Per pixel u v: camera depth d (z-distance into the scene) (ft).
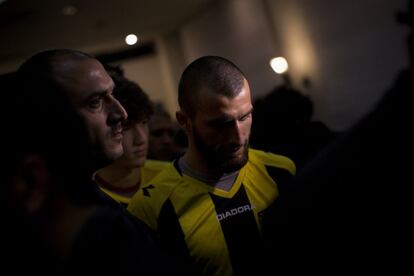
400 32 11.71
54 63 3.04
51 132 1.97
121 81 4.56
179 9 22.26
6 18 17.85
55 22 19.70
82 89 3.01
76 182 2.06
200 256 3.57
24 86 2.19
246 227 3.65
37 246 2.00
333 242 1.96
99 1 17.84
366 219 1.88
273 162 4.03
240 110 3.44
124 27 23.54
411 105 1.78
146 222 3.70
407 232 1.82
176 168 3.92
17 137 1.87
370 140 1.90
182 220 3.63
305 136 5.07
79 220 2.05
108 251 2.08
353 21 13.58
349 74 14.53
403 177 1.80
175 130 8.61
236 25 20.90
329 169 2.02
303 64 17.15
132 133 4.64
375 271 1.89
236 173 3.79
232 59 22.56
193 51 27.04
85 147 2.16
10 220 1.94
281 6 17.38
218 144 3.51
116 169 4.88
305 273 2.06
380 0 12.23
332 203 1.95
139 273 2.18
